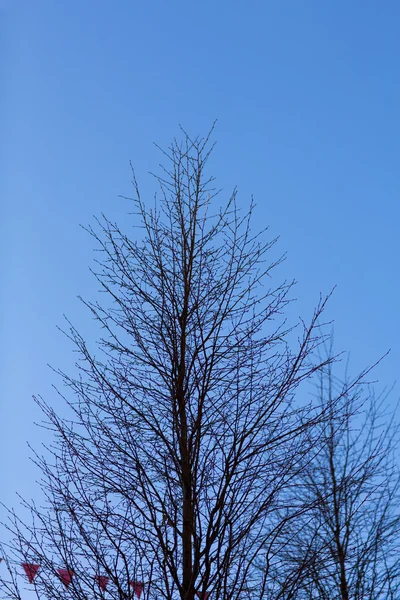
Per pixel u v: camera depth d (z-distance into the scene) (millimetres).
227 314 7965
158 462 7258
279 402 7430
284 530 7398
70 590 6520
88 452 7172
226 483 6918
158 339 7871
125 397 7555
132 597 6426
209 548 6609
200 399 7438
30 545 6699
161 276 8188
